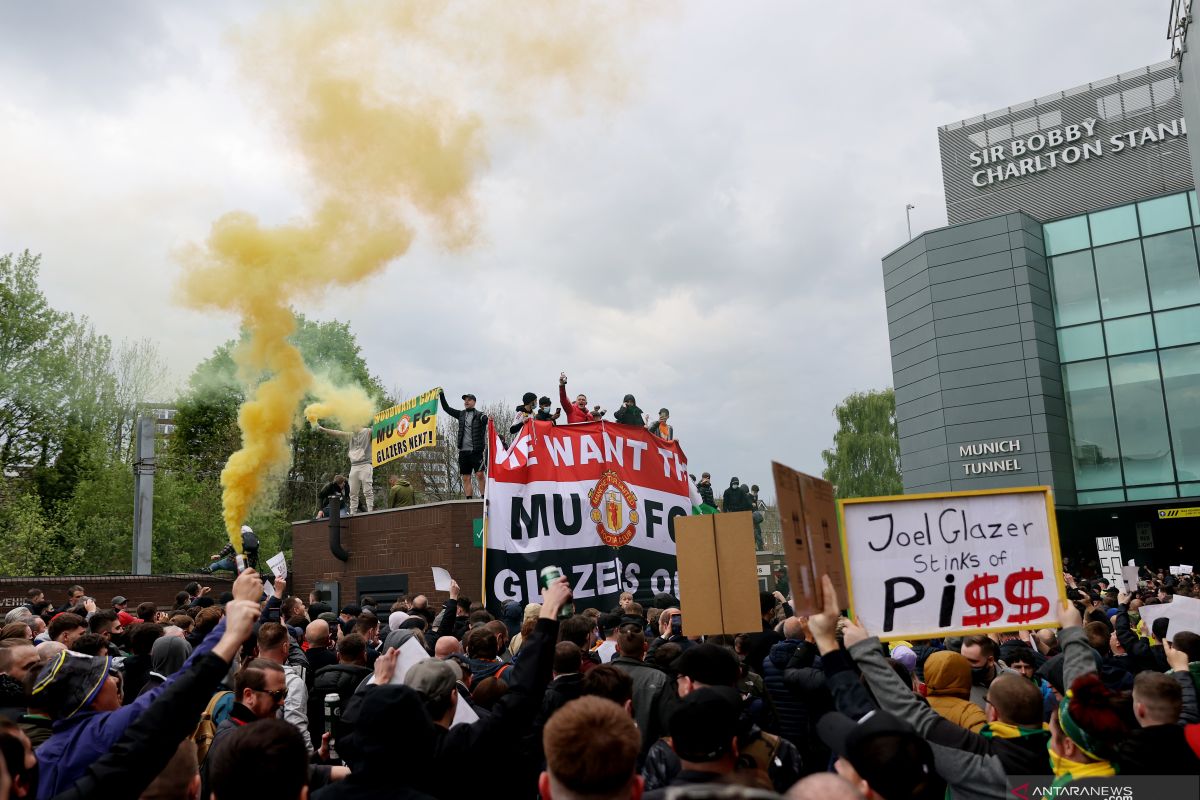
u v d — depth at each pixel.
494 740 4.03
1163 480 39.19
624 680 4.98
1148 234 40.50
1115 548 21.39
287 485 44.94
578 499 13.20
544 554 12.79
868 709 4.20
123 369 42.62
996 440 40.66
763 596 8.59
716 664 4.80
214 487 39.75
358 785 3.25
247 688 4.82
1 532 30.36
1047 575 5.64
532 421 13.30
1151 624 8.77
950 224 45.62
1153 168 41.22
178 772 3.82
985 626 5.61
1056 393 40.97
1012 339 40.94
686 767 3.59
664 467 14.31
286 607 10.23
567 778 2.68
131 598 21.97
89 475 35.31
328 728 6.43
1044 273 42.19
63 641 7.03
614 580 13.15
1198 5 15.77
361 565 21.64
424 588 19.95
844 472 64.06
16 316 35.47
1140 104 41.88
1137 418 39.94
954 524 5.72
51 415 36.91
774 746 4.63
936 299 42.69
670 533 13.98
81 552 32.06
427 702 4.28
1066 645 4.64
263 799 2.83
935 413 42.34
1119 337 40.62
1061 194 43.31
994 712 4.52
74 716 4.17
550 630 4.30
